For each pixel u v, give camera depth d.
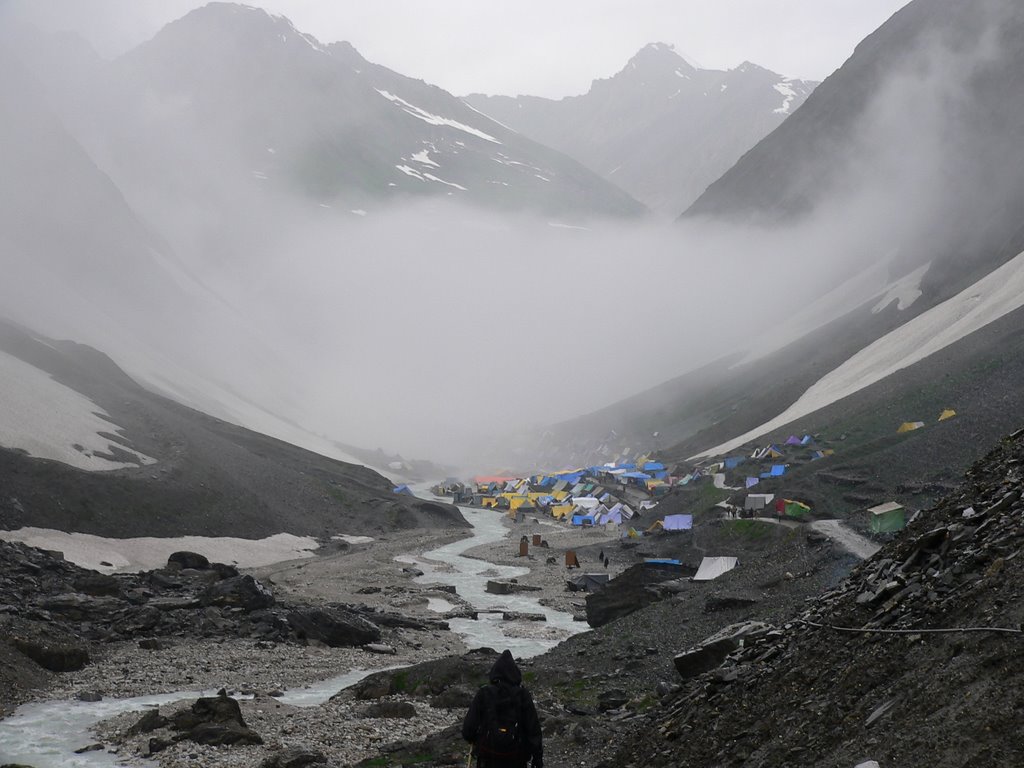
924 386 121.25
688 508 124.88
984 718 13.23
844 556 53.00
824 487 94.81
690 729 21.86
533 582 93.81
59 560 73.88
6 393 113.62
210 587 66.12
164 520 101.25
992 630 15.16
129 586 68.50
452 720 37.47
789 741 17.38
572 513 155.00
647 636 45.97
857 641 19.44
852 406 131.50
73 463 103.50
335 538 124.06
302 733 35.22
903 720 14.95
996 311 135.50
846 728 16.38
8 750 33.44
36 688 43.59
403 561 107.75
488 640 63.97
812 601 27.44
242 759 31.47
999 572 17.14
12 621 52.84
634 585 61.62
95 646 53.94
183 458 119.69
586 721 32.16
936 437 97.50
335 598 80.44
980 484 22.97
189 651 54.47
